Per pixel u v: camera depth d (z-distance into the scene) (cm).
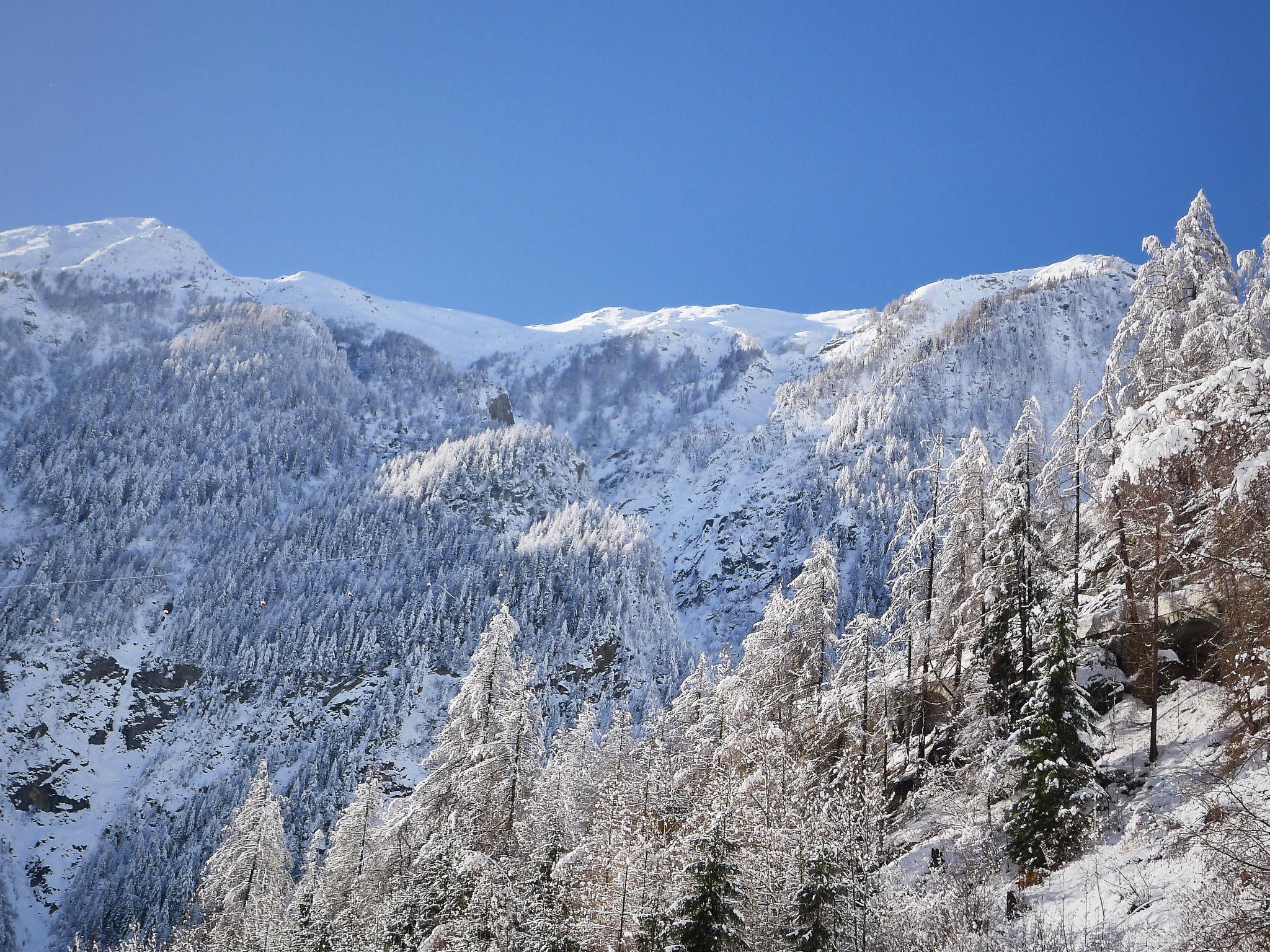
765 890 2581
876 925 2405
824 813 2600
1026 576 3228
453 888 3628
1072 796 2520
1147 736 2792
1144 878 2159
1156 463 1677
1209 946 1700
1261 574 1692
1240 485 1588
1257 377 1577
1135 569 2938
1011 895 2367
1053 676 2661
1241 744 2042
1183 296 3678
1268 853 1602
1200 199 3753
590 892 3053
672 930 2400
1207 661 2712
